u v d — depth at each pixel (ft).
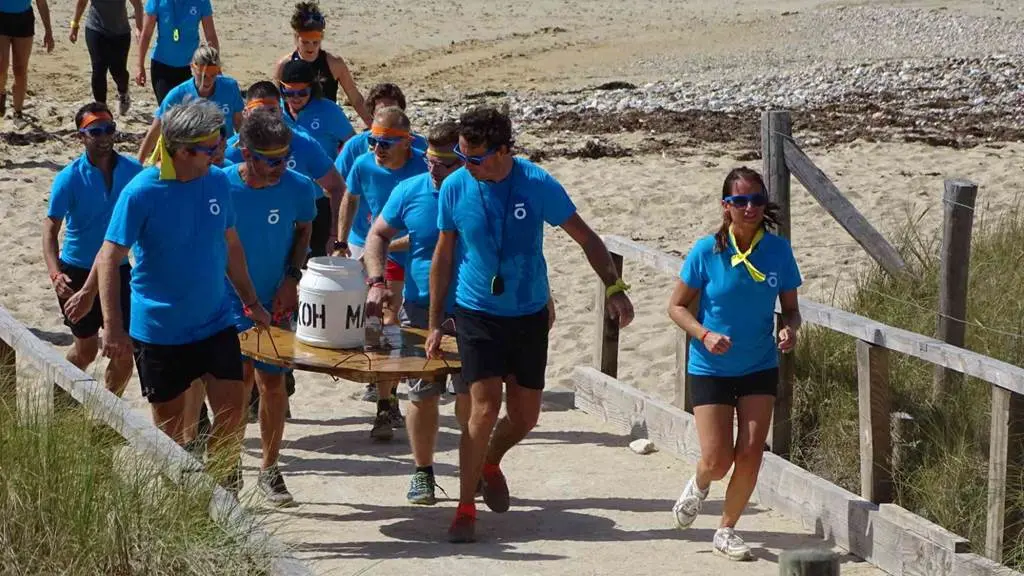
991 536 74.33
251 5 372.99
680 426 97.76
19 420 69.56
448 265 80.33
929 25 384.06
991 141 210.18
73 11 337.72
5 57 206.59
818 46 355.77
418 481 87.40
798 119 234.99
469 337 78.95
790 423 91.09
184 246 75.31
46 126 211.41
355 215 102.73
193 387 82.12
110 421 69.77
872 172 187.32
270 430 85.20
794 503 86.22
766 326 78.64
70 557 61.82
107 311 74.18
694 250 78.95
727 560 79.20
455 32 365.20
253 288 82.17
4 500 63.67
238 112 126.31
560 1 429.38
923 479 81.66
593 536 83.05
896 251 108.68
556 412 110.22
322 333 82.84
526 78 302.86
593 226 168.35
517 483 93.09
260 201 84.64
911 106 246.88
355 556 78.23
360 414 109.40
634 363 122.52
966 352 76.28
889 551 78.28
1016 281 106.01
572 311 137.90
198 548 61.26
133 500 63.21
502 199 77.97
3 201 167.12
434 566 76.89
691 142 215.51
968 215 88.43
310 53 126.11
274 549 62.28
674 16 411.95
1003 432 73.26
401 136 96.32
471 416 79.51
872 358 81.15
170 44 179.42
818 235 159.33
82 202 98.58
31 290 138.41
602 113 246.06
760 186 76.74
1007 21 387.55
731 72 312.91
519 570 76.74
